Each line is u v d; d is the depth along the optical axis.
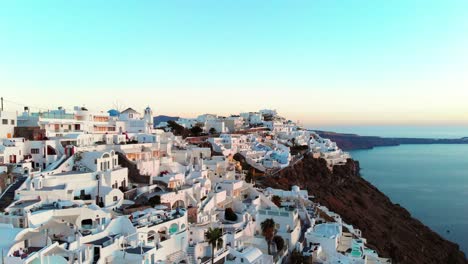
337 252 77.88
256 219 82.31
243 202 93.38
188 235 64.50
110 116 132.00
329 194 165.12
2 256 43.84
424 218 182.62
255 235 78.94
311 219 92.75
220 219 79.81
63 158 78.00
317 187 168.62
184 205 78.44
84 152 78.38
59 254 46.59
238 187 97.69
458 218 183.25
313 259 71.88
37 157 78.12
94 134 98.38
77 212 56.53
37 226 51.78
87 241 50.88
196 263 59.09
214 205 84.44
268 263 65.44
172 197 75.38
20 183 64.31
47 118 98.31
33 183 64.44
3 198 59.66
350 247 82.81
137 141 107.69
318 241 79.94
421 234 148.75
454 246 140.25
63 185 66.88
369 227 131.00
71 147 80.69
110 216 60.09
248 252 64.06
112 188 70.69
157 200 71.75
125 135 107.25
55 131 97.56
